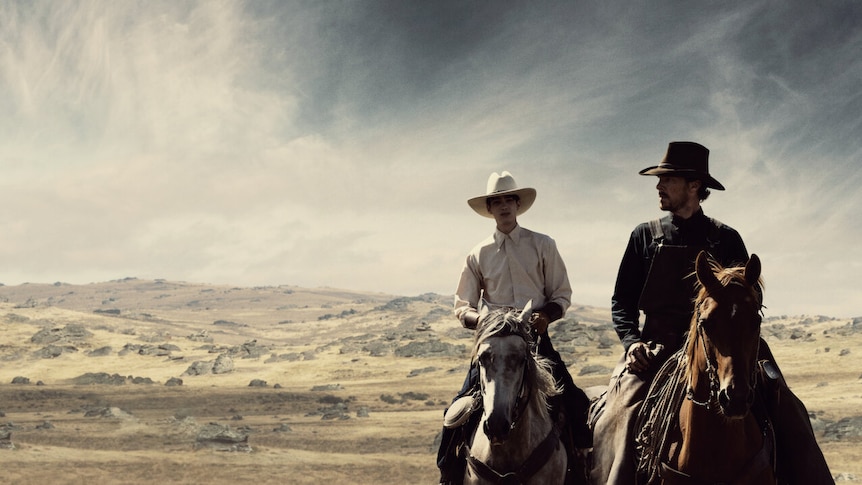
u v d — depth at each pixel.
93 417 84.56
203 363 161.88
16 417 89.38
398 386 131.00
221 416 99.06
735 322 5.08
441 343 166.00
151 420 76.06
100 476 46.38
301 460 55.47
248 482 47.09
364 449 67.31
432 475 51.12
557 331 156.88
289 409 107.00
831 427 62.53
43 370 163.00
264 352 190.88
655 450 6.09
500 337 6.24
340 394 122.19
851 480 42.66
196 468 50.59
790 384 103.81
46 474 45.66
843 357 127.56
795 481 5.77
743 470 5.60
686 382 5.87
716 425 5.56
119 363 175.50
